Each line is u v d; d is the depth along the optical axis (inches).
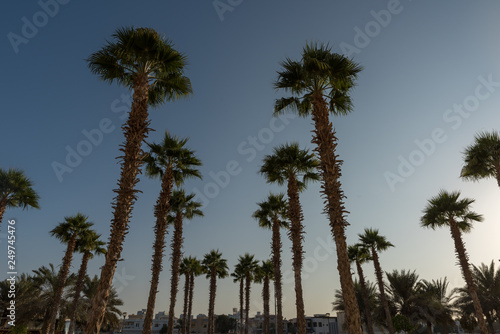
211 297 1665.8
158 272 687.1
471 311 1357.0
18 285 1429.6
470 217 973.8
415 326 1428.4
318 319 2778.1
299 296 681.0
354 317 397.1
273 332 2974.9
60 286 1127.6
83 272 1240.2
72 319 1188.5
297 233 724.0
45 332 1328.7
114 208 396.2
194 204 1020.5
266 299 1691.7
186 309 1691.7
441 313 1393.9
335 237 438.6
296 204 751.1
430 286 1553.9
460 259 931.3
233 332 3378.4
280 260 975.6
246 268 1865.2
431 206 1013.2
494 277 1332.4
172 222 994.7
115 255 381.4
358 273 1496.1
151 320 656.4
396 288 1510.8
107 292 370.0
